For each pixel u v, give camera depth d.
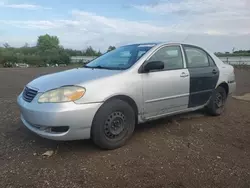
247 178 3.13
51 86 3.62
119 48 5.15
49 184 2.91
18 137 4.29
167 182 2.99
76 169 3.25
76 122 3.45
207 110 5.67
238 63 25.14
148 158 3.58
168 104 4.54
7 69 23.03
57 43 50.91
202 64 5.29
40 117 3.45
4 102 7.02
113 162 3.44
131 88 3.96
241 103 7.40
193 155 3.72
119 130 3.86
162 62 4.20
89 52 39.50
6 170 3.20
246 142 4.32
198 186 2.93
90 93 3.56
